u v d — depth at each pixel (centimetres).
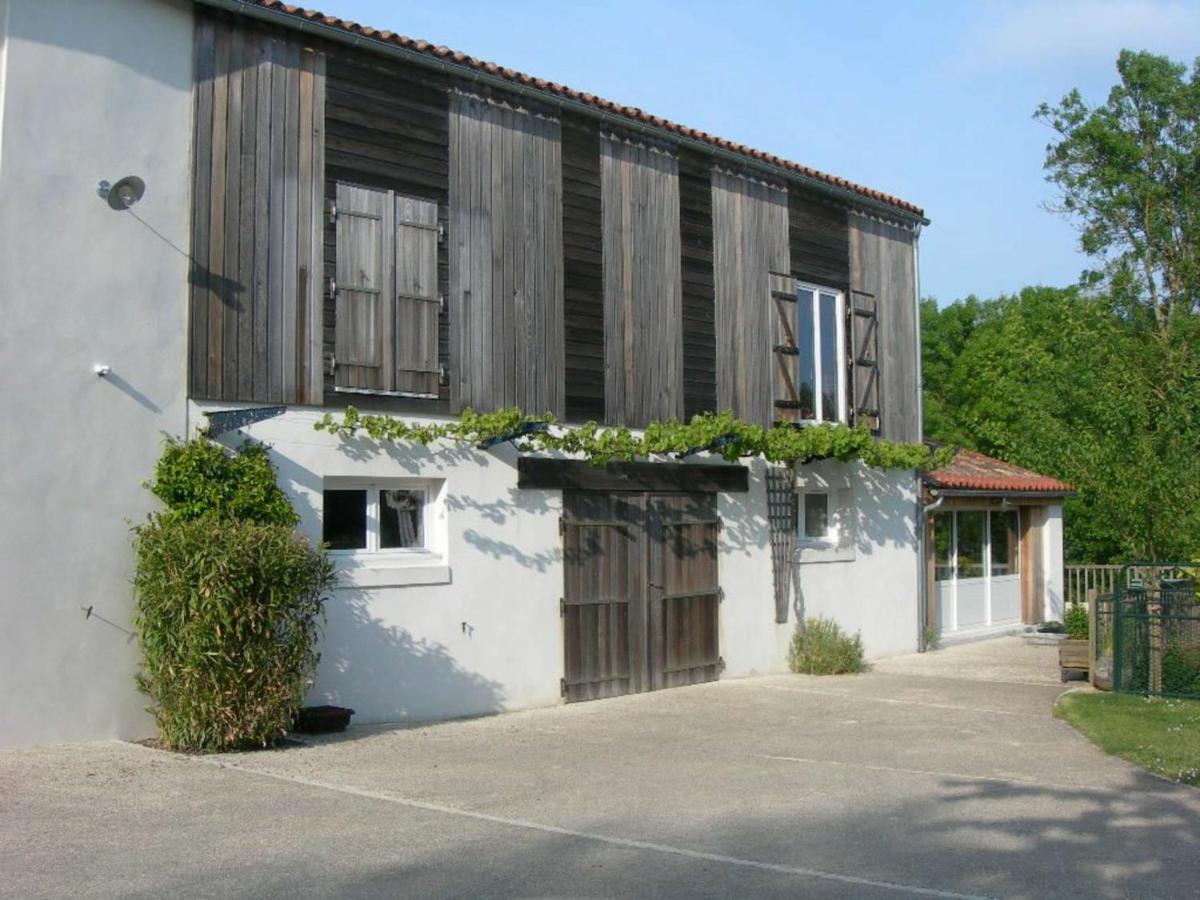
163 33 1019
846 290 1711
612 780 873
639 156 1422
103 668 947
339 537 1132
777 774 907
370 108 1159
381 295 1153
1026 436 2311
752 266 1559
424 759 934
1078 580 2253
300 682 963
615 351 1371
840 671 1562
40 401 923
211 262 1035
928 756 988
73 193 951
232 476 1007
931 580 1912
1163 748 989
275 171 1084
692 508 1451
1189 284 3153
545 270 1303
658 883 611
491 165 1259
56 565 925
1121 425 2073
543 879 613
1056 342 2667
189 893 576
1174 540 1977
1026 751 1012
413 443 1165
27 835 670
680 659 1421
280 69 1095
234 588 914
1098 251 3309
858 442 1572
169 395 1001
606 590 1336
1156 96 3206
